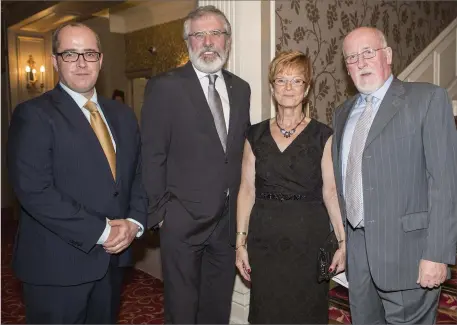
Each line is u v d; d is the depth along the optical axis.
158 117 2.17
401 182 1.83
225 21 2.25
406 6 3.93
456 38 4.28
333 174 2.08
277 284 2.07
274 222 2.07
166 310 2.28
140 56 6.35
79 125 1.88
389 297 1.95
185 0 5.27
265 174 2.10
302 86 2.07
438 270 1.75
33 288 1.85
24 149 1.77
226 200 2.24
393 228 1.84
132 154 2.08
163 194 2.18
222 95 2.32
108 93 6.50
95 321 2.04
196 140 2.19
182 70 2.28
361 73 1.93
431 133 1.77
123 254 2.06
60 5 5.46
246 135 2.26
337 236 2.09
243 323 2.94
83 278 1.87
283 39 2.90
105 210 1.92
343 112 2.09
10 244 5.38
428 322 1.93
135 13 6.09
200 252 2.26
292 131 2.11
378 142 1.85
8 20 6.38
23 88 6.56
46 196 1.77
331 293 2.97
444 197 1.73
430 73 3.98
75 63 1.86
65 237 1.80
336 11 3.23
